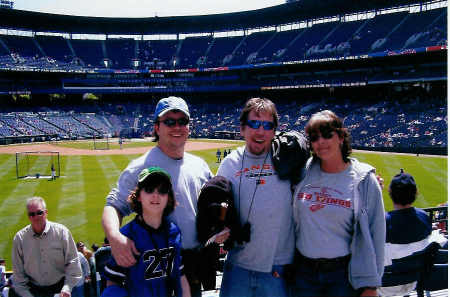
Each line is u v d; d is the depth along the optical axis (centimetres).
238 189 410
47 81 7806
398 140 4684
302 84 6806
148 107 8212
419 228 476
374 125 5356
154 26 8525
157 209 357
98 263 509
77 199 2105
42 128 6512
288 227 410
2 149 4922
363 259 374
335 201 380
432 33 5581
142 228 363
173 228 379
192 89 8069
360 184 380
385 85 6419
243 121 421
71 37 8688
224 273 440
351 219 381
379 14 6938
